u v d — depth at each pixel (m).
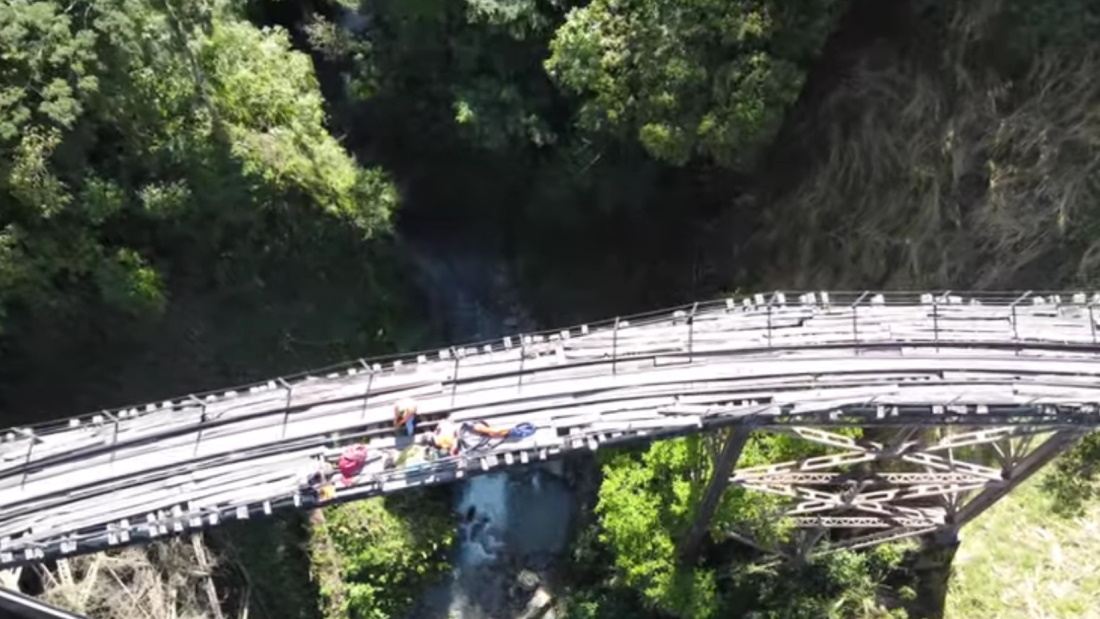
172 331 34.06
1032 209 28.56
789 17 29.28
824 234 33.91
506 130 34.00
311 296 35.97
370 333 37.56
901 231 31.53
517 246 40.75
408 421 26.09
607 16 30.03
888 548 29.88
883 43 32.31
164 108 29.45
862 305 26.41
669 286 37.91
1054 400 24.27
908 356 25.53
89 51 27.14
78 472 26.53
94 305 31.94
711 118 30.05
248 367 36.16
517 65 33.50
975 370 25.09
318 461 26.08
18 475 26.56
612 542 31.44
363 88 35.41
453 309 40.50
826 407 24.70
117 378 34.47
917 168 31.23
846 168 33.47
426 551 36.19
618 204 37.81
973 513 27.86
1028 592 28.94
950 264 30.16
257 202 32.47
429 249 40.94
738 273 36.38
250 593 34.59
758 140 30.89
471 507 39.03
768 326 26.41
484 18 31.81
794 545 30.11
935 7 30.86
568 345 26.98
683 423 25.22
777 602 30.05
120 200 29.70
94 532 25.80
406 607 36.31
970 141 29.91
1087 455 29.33
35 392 33.69
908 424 24.97
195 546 32.91
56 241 29.56
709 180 36.38
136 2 27.80
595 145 33.94
